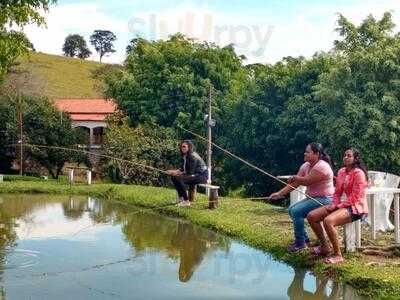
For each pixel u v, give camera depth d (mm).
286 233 10516
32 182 23547
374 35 23969
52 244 10695
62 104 47844
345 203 8219
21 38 18375
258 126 25281
